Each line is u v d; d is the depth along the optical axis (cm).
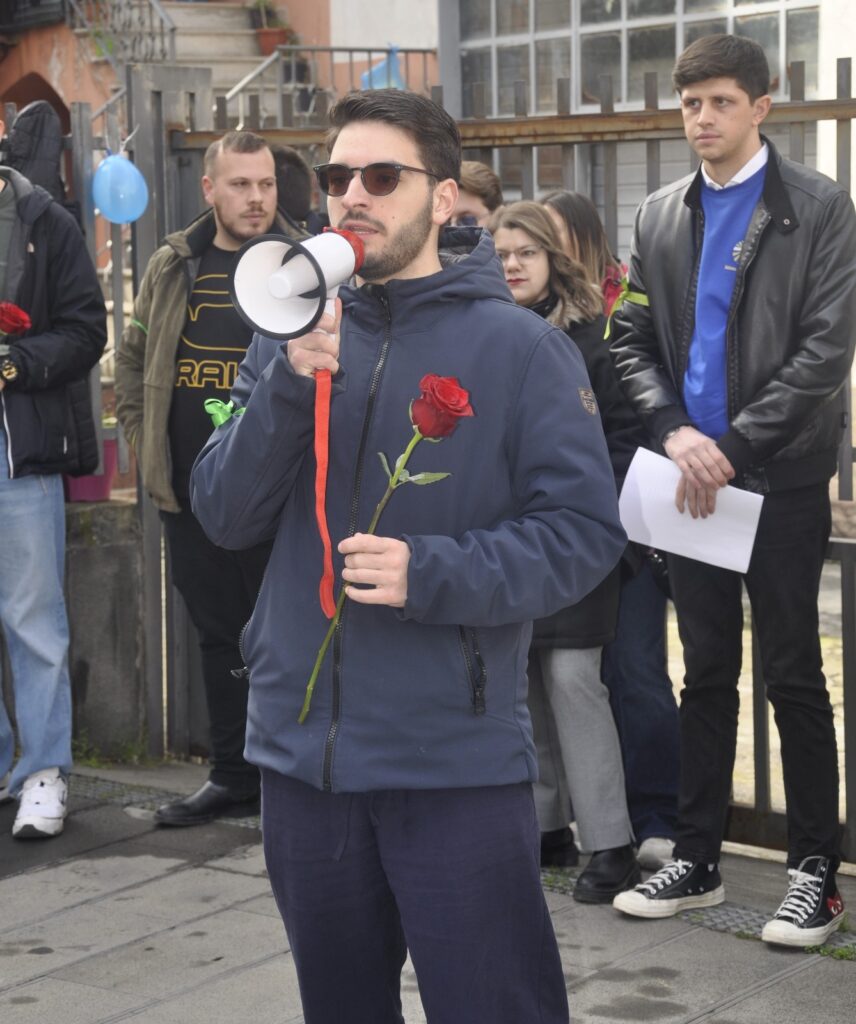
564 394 216
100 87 1388
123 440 522
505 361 217
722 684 363
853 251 340
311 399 207
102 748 523
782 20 1008
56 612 448
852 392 411
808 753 352
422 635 212
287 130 491
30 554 438
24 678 443
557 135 430
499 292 223
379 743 212
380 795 215
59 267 437
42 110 487
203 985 335
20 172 484
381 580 201
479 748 213
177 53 1347
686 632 364
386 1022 232
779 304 344
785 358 346
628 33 1108
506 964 216
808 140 667
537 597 209
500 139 443
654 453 363
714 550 349
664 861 400
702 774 366
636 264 371
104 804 469
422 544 204
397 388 217
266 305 197
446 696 212
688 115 345
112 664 520
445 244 236
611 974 333
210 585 446
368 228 213
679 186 364
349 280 226
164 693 542
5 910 383
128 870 411
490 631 215
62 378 435
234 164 427
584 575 213
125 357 463
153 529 516
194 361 441
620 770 381
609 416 383
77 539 510
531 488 215
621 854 380
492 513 217
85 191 509
